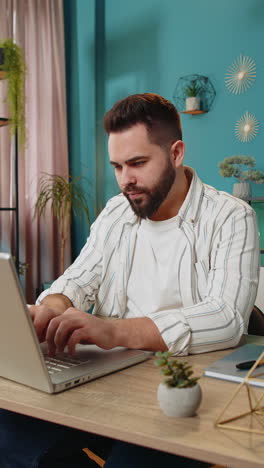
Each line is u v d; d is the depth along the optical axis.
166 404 0.73
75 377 0.87
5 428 1.06
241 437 0.66
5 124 3.54
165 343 1.04
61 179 4.29
